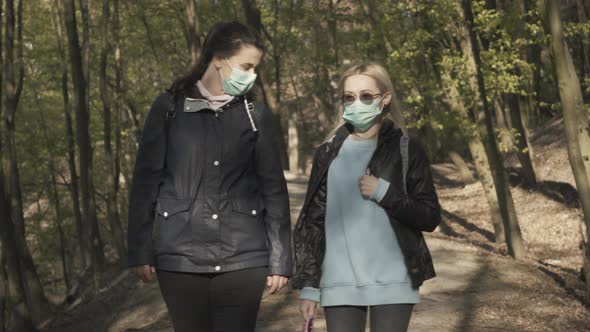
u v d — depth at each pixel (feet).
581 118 27.71
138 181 10.34
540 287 27.99
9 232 36.09
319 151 10.85
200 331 10.37
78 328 36.81
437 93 46.21
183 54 83.30
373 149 10.57
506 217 36.47
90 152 52.70
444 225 54.39
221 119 10.45
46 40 69.67
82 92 51.21
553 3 23.00
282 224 10.69
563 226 47.98
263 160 10.64
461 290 27.09
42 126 75.25
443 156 95.86
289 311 24.18
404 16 48.06
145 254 10.18
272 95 80.64
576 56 71.36
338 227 10.48
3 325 34.81
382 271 10.27
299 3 89.66
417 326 22.24
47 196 95.04
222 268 10.16
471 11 37.32
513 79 41.01
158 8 75.25
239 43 10.35
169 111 10.44
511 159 71.72
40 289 50.34
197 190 10.27
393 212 10.21
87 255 58.90
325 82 90.63
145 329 24.31
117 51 62.75
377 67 10.56
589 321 23.58
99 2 69.31
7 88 45.78
